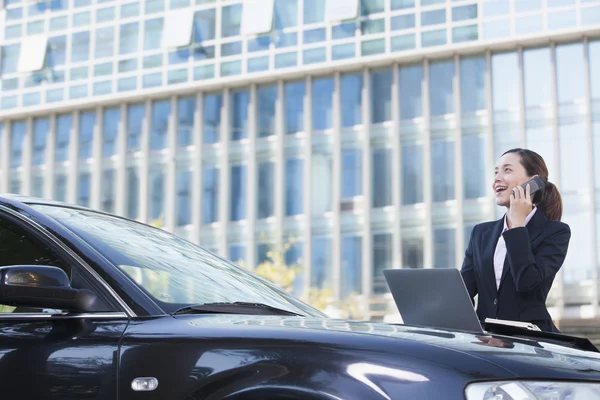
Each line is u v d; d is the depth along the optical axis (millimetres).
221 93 37062
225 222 36188
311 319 3178
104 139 39031
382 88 34312
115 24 39188
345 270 33969
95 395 2895
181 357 2850
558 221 4652
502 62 32812
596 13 31703
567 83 31953
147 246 3602
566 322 30422
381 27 34344
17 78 40688
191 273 3562
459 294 3742
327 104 35156
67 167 39562
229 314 3176
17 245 3316
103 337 2979
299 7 35812
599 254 30578
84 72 39438
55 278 3012
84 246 3264
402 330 2979
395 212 33562
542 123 32000
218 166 36719
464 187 32750
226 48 36906
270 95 36156
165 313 3088
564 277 30844
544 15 32250
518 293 4508
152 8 38531
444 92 33438
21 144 40594
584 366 2791
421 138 33500
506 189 4730
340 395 2607
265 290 3877
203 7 37531
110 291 3113
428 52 33469
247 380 2732
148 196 37812
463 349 2752
